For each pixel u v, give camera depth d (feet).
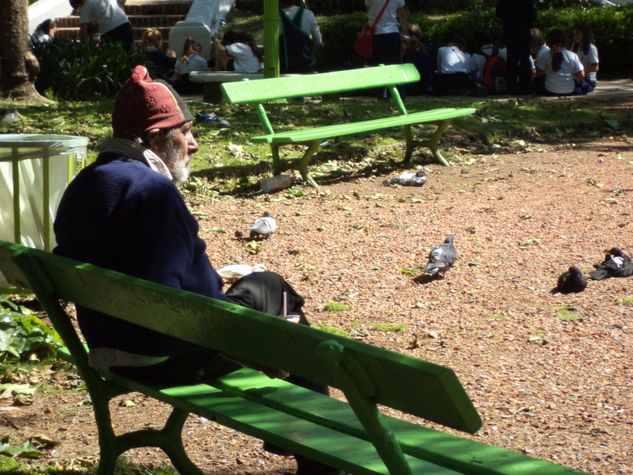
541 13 61.26
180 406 9.51
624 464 11.31
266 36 42.22
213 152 30.71
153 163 9.89
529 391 13.73
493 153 33.30
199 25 59.47
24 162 17.26
